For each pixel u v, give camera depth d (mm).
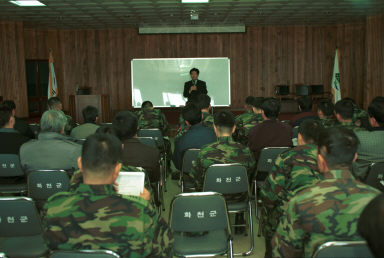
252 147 3436
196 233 2279
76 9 9195
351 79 12109
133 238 1283
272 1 8719
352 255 1160
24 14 9664
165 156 4824
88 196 1307
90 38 12195
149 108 5586
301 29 12180
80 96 8453
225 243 2176
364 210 714
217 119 2762
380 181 2514
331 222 1204
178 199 2047
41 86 12000
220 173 2623
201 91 9078
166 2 8648
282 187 2086
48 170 2518
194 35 12141
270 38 12219
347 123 3166
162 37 12141
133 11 9570
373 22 10531
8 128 3273
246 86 12297
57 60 12094
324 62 12250
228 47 12195
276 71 12289
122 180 1585
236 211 2775
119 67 12266
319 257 1175
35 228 2045
